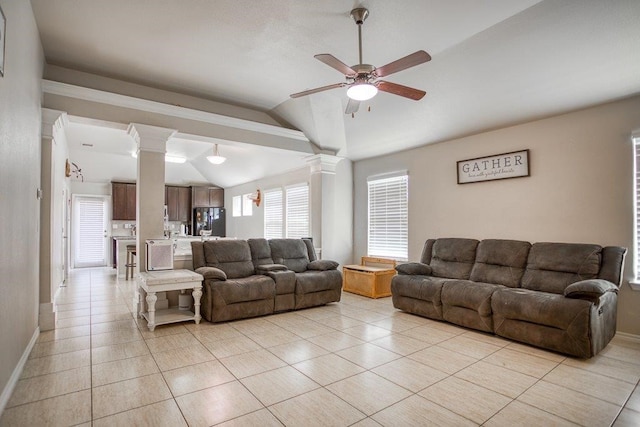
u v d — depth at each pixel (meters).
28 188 2.69
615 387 2.39
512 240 4.07
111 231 9.02
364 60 3.52
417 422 1.96
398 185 5.70
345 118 5.04
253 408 2.10
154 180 4.12
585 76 3.22
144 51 3.35
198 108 4.52
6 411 2.03
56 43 3.20
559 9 2.65
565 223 3.79
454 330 3.67
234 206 9.76
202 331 3.58
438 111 4.35
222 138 4.67
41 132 3.44
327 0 2.57
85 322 3.85
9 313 2.16
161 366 2.69
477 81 3.69
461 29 2.97
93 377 2.49
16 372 2.36
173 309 4.13
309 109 4.77
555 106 3.72
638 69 3.00
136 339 3.30
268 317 4.16
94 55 3.42
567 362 2.82
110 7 2.66
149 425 1.91
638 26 2.62
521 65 3.31
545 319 2.99
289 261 5.02
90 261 8.88
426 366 2.74
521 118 4.07
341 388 2.36
